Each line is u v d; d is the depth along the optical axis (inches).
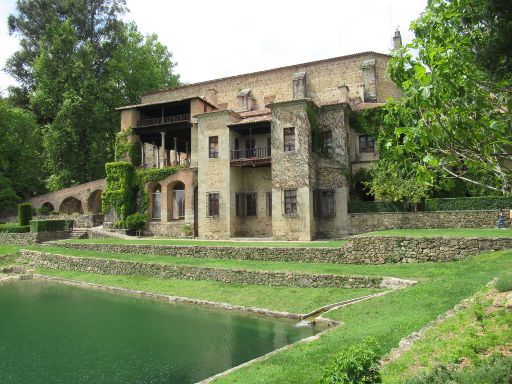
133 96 2210.9
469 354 285.6
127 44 2251.5
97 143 2046.0
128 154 1628.9
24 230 1505.9
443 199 1080.8
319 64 1652.3
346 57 1604.3
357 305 567.8
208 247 1018.7
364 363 231.5
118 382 421.4
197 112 1530.5
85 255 1142.3
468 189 1107.3
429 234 821.9
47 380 432.5
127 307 741.9
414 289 554.9
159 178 1524.4
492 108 252.2
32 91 2182.6
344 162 1261.1
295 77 1616.6
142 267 975.6
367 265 805.9
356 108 1354.6
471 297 426.3
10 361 489.1
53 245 1331.2
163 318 658.2
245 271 813.2
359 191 1321.4
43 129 2025.1
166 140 1726.1
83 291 906.1
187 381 415.5
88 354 506.6
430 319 418.6
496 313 345.7
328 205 1258.0
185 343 532.7
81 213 1825.8
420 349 318.0
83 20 2139.5
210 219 1353.3
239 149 1408.7
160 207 1569.9
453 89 237.0
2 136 1940.2
